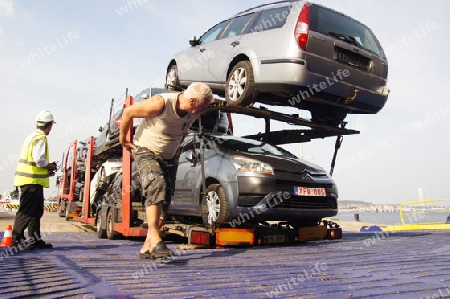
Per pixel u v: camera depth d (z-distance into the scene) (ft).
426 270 9.75
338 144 22.52
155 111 10.88
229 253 13.73
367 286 7.64
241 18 21.31
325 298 6.57
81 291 6.86
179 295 6.65
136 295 6.60
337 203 19.29
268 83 17.94
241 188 16.60
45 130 16.03
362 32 19.71
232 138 20.81
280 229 18.21
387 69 19.94
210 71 22.02
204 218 18.39
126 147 11.94
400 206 38.17
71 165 42.11
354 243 18.42
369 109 19.97
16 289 6.93
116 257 11.84
